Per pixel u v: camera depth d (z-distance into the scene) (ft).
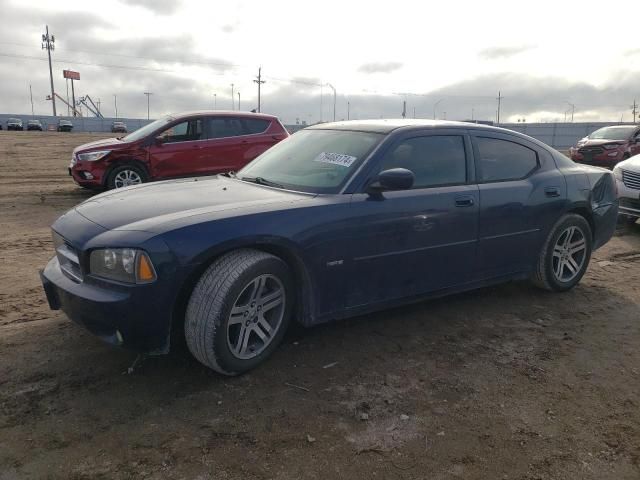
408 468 8.38
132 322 9.68
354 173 12.19
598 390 10.92
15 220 25.96
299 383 10.77
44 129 228.02
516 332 13.64
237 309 10.48
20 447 8.54
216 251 10.11
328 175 12.51
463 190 13.65
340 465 8.38
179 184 13.57
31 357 11.43
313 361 11.72
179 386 10.50
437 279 13.51
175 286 9.79
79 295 9.99
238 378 10.87
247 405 9.92
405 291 12.99
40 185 38.78
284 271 11.07
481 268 14.38
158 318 9.78
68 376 10.73
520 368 11.73
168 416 9.50
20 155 65.87
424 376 11.23
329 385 10.75
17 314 13.76
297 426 9.34
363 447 8.84
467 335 13.35
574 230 16.47
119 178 31.42
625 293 16.92
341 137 13.74
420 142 13.39
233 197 11.81
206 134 33.14
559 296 16.48
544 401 10.43
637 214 26.45
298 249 11.03
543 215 15.39
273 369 11.29
